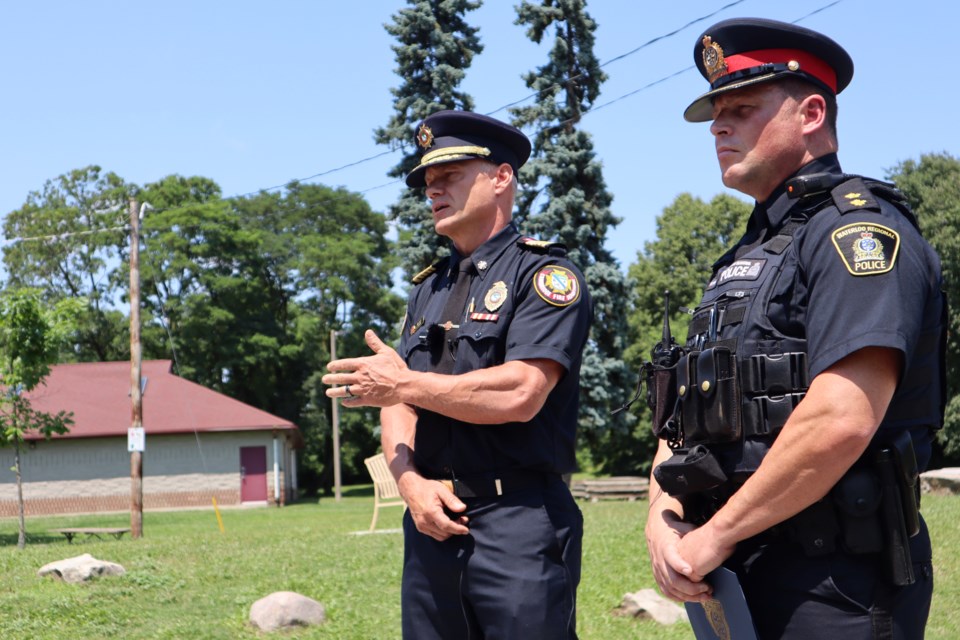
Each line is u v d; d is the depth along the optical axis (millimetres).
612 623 6387
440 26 26781
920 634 2279
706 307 2549
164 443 36688
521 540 3152
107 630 6863
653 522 2604
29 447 35406
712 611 2396
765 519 2207
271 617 6742
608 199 26984
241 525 22984
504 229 3457
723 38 2541
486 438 3199
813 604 2250
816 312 2209
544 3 26656
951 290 33531
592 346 26938
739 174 2521
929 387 2285
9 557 11125
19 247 49906
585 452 43000
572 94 26609
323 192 51156
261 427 36531
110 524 26359
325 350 50250
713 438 2408
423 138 3475
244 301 47594
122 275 48094
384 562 9391
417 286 3756
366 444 51375
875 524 2189
